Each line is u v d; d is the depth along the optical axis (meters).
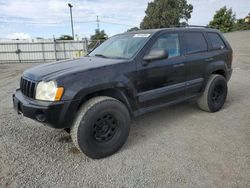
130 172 2.87
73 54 28.83
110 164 3.06
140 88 3.56
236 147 3.43
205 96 4.74
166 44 3.96
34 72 3.30
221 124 4.33
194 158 3.15
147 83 3.63
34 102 2.96
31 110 2.92
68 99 2.88
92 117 3.03
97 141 3.16
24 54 28.38
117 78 3.25
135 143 3.63
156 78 3.73
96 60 3.65
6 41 28.55
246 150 3.33
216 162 3.04
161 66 3.76
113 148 3.28
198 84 4.52
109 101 3.18
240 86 7.65
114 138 3.29
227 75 5.25
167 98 4.00
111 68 3.25
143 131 4.09
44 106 2.83
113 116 3.24
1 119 4.77
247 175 2.75
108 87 3.18
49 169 2.96
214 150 3.35
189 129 4.13
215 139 3.71
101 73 3.15
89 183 2.67
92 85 3.03
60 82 2.86
